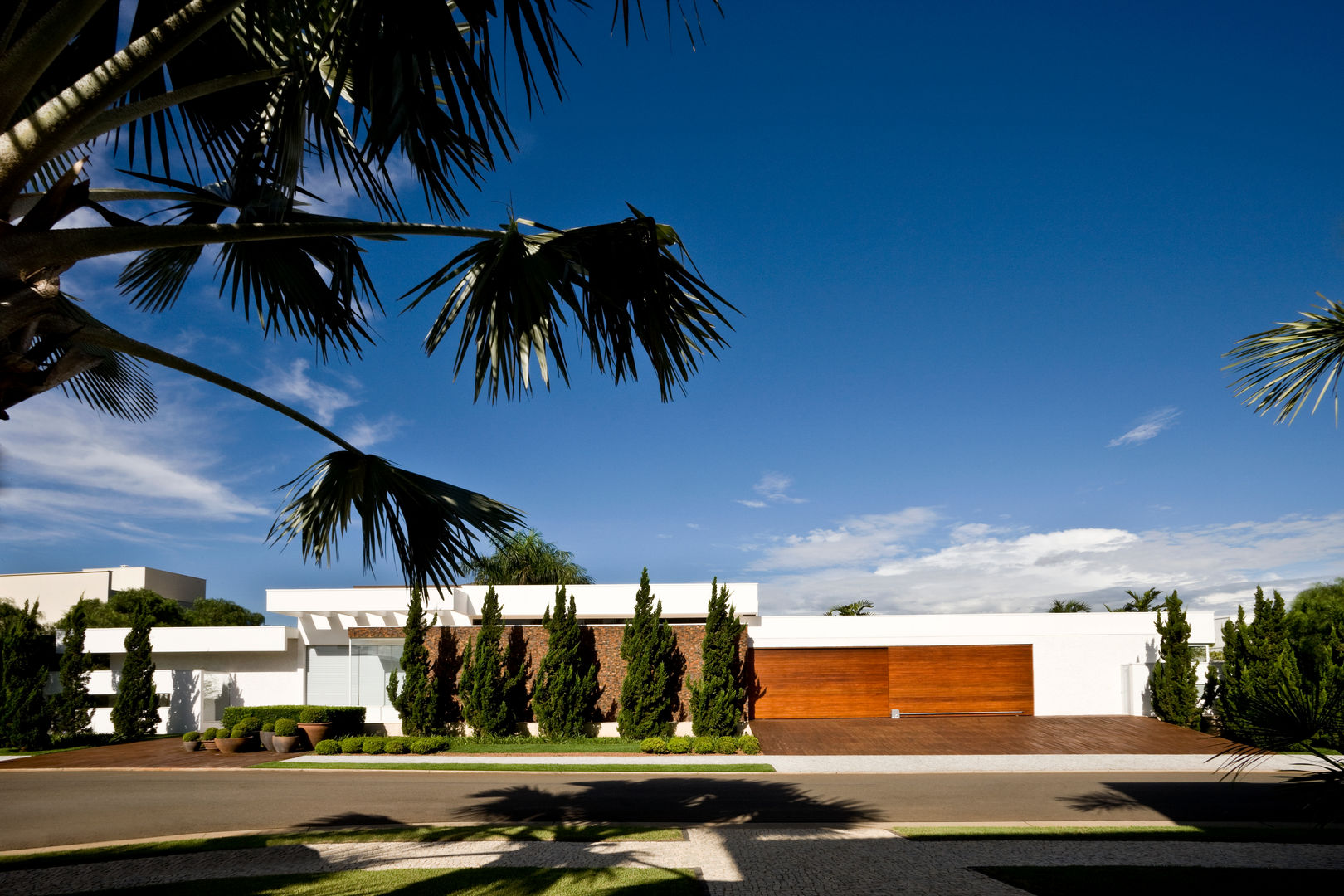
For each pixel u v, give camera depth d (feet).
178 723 76.54
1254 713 17.13
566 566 126.72
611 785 44.14
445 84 10.31
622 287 15.60
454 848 27.78
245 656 81.41
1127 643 79.15
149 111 12.00
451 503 18.90
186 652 81.15
